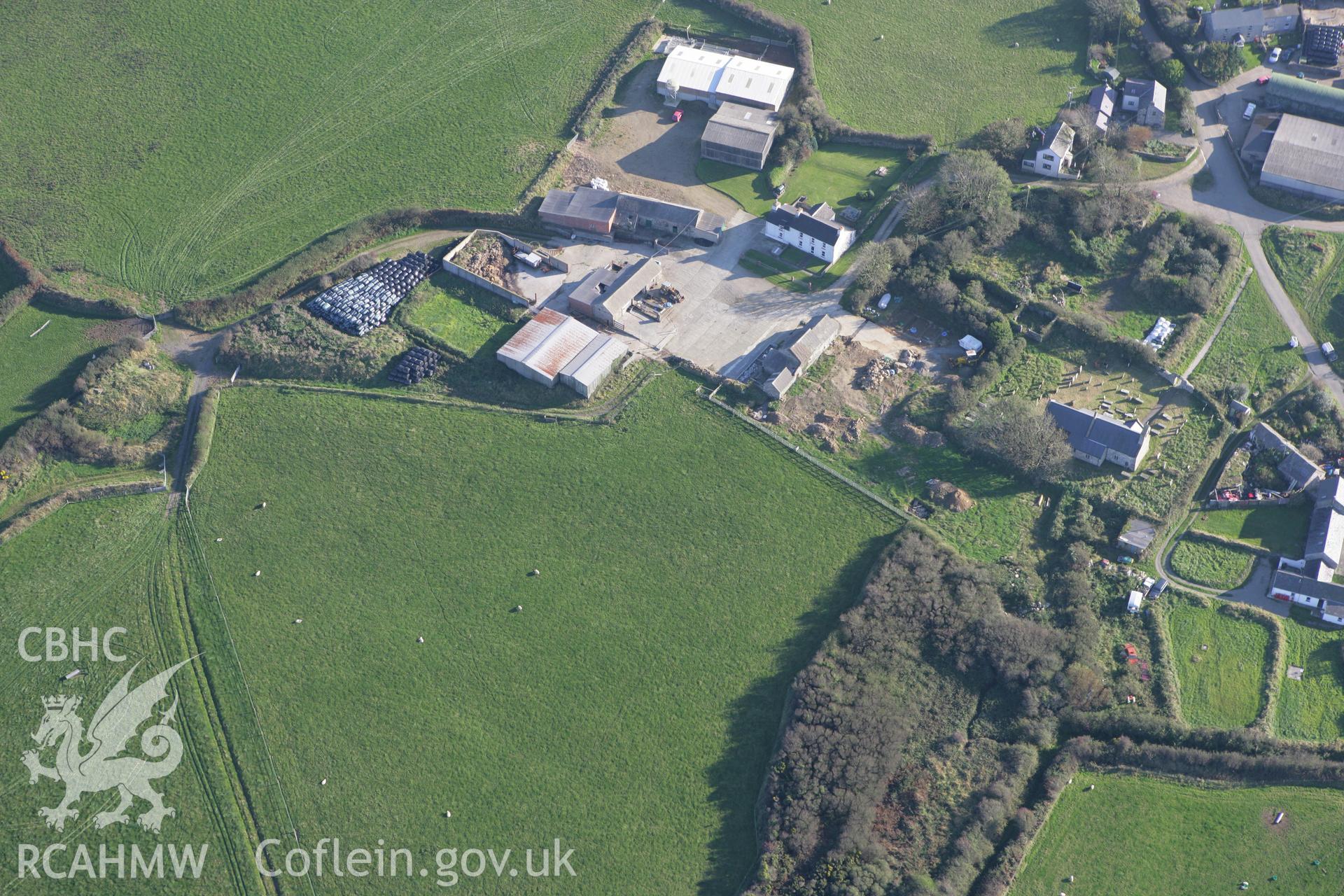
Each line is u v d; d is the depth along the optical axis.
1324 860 130.00
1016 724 140.38
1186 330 175.75
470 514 159.88
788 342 175.12
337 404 172.00
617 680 145.12
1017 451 161.00
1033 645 144.38
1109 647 146.38
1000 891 128.00
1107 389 171.38
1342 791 135.25
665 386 172.50
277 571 155.00
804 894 127.75
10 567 156.12
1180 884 128.75
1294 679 143.00
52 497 162.75
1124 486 160.12
